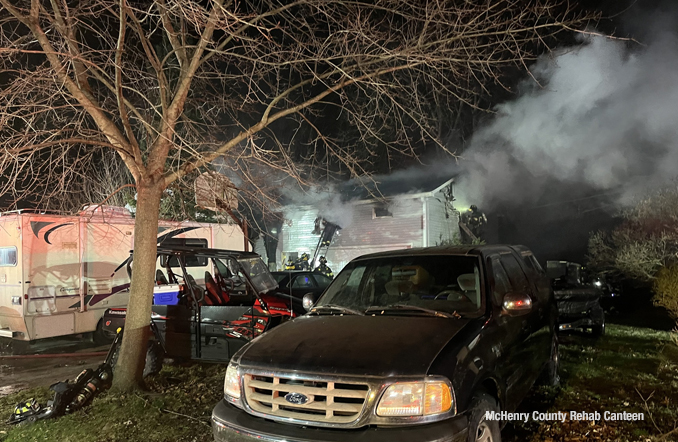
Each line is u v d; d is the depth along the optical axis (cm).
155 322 722
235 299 827
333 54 657
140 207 600
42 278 910
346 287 482
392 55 598
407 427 301
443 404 309
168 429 480
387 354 328
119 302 1026
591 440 428
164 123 597
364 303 452
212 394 587
